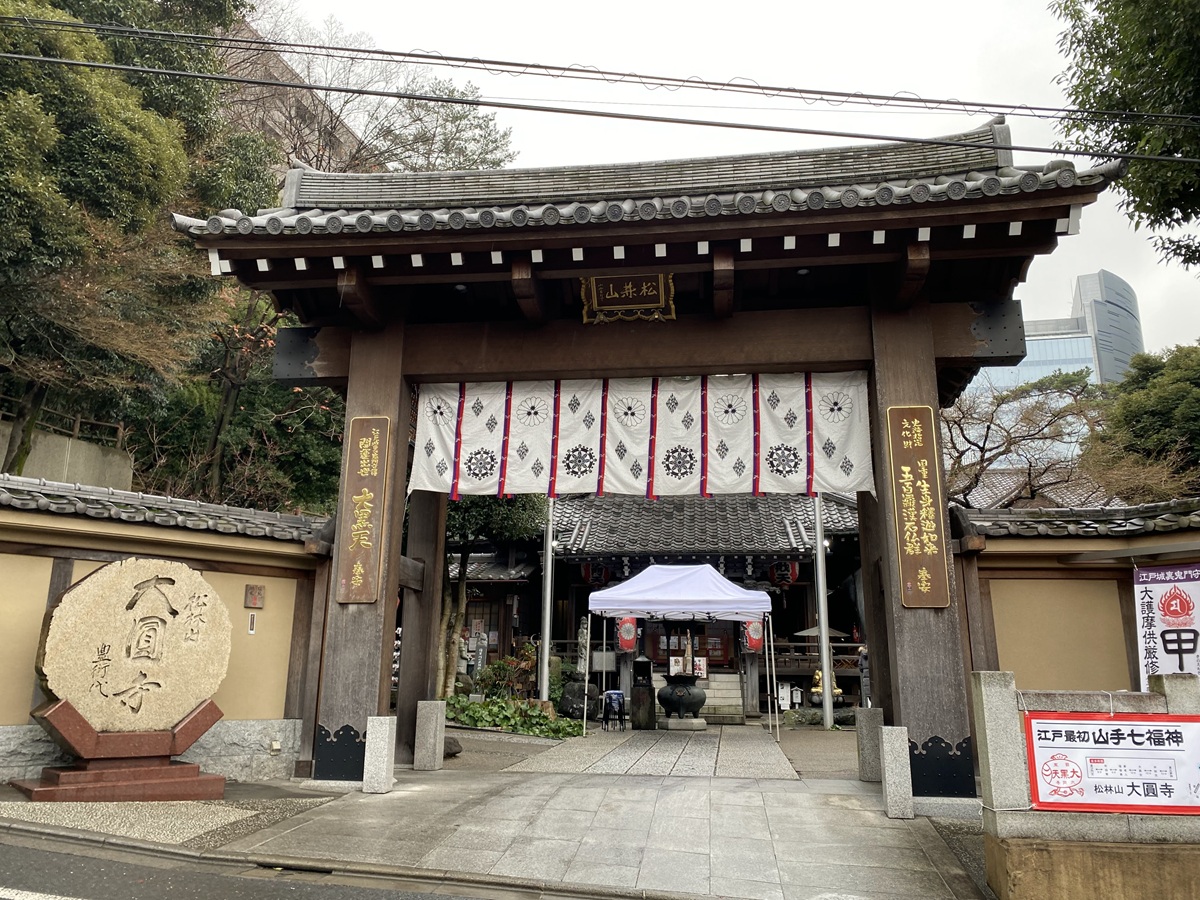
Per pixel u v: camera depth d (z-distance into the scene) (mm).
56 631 7125
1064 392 20703
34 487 7754
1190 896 5004
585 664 18891
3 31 11805
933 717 7551
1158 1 8633
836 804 7668
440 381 9492
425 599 10477
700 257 8125
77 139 12742
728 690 21250
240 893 5125
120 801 7023
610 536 22766
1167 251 10164
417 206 9609
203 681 7969
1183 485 19750
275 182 18922
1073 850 5113
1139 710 5395
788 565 21984
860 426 8867
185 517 8438
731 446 9000
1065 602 8633
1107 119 9930
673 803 7605
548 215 7699
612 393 9328
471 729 15859
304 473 20062
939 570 7863
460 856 5934
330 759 8312
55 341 14398
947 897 5340
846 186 8953
